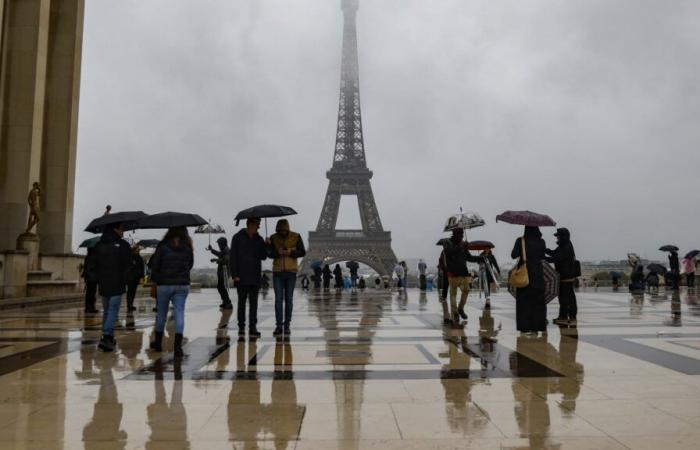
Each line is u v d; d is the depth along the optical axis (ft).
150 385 40.34
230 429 29.50
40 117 163.32
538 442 27.27
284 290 72.18
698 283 216.95
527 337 66.90
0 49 159.33
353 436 28.32
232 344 61.98
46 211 183.62
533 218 71.20
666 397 36.32
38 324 84.43
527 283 68.54
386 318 92.84
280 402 35.22
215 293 212.43
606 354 53.67
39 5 162.20
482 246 121.80
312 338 66.80
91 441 27.50
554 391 38.06
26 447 26.61
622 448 26.40
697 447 26.53
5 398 36.42
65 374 44.62
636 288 177.88
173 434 28.66
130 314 102.47
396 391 38.17
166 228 57.36
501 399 35.86
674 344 60.23
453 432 28.91
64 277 172.65
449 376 43.24
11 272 132.67
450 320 86.33
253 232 71.00
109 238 59.47
